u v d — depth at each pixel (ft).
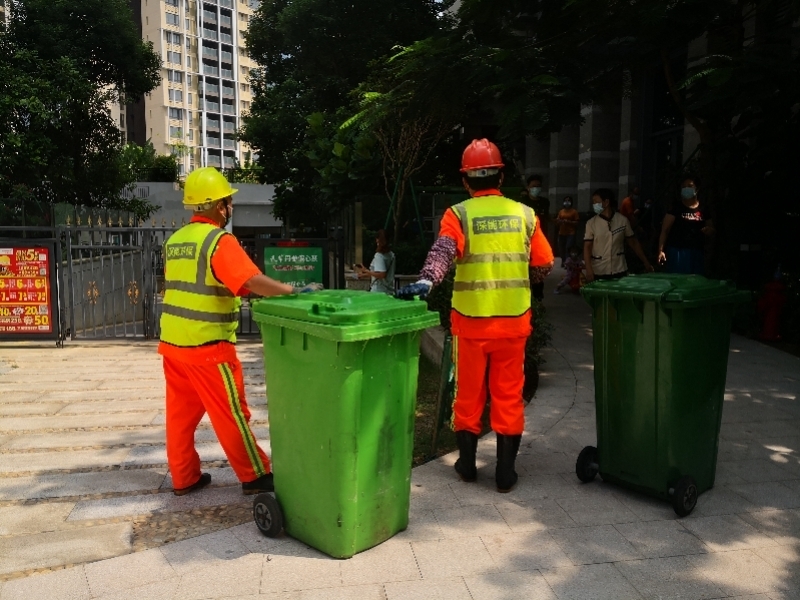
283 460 11.41
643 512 12.71
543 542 11.58
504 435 13.48
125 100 77.46
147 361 28.68
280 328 10.93
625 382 12.82
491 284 13.07
